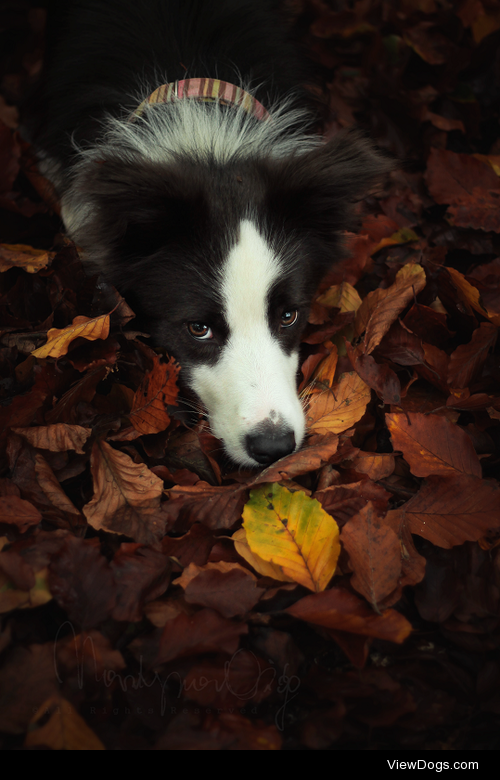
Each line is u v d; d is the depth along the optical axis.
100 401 2.23
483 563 1.87
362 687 1.62
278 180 2.37
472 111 3.88
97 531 1.95
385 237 3.08
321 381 2.38
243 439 2.16
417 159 3.68
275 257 2.31
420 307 2.49
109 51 2.97
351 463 2.14
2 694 1.53
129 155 2.39
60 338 2.09
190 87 2.68
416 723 1.60
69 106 2.99
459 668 1.72
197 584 1.74
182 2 3.06
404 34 4.09
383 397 2.25
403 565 1.84
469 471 2.08
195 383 2.37
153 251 2.33
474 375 2.41
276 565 1.81
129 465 1.98
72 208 2.80
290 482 2.06
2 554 1.71
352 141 2.56
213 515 1.92
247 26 3.11
